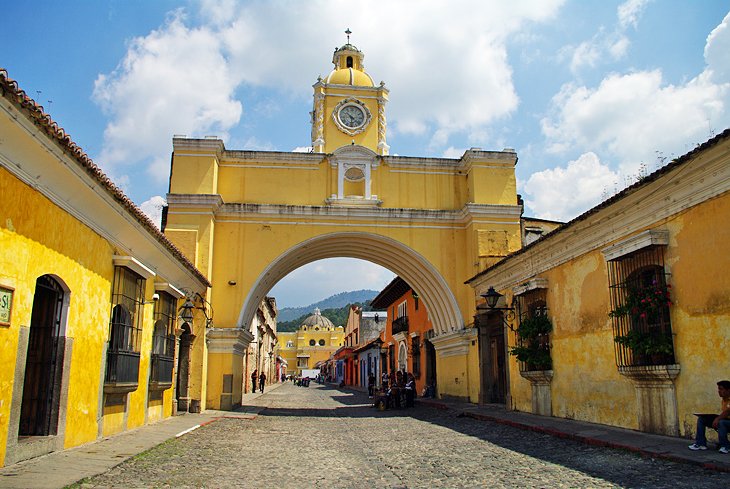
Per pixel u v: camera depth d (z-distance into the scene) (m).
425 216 20.06
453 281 20.05
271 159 19.98
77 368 8.39
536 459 7.85
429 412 17.34
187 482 6.49
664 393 8.85
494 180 20.14
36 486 5.73
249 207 19.33
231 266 19.14
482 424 12.97
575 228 11.30
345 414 17.66
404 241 20.03
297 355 96.31
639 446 7.88
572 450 8.49
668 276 8.78
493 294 14.70
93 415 9.06
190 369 17.16
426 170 20.73
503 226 19.70
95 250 8.99
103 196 8.53
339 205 19.81
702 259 8.10
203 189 18.86
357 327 56.28
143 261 11.50
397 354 33.09
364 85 21.70
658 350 8.64
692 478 6.10
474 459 8.05
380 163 20.53
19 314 6.72
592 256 11.20
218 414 16.48
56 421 7.84
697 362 8.15
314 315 101.75
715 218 7.88
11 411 6.62
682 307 8.48
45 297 8.01
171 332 14.04
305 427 13.38
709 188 7.94
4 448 6.49
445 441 10.23
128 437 9.95
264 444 10.11
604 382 10.66
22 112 6.07
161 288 12.62
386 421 14.85
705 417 7.31
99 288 9.16
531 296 14.04
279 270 20.58
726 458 6.68
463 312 19.84
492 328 18.12
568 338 12.20
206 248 18.39
